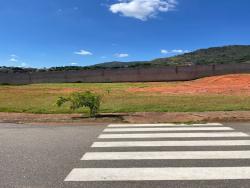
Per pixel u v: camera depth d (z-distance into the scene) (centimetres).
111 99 2219
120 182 593
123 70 5091
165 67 4997
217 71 4881
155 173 637
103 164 700
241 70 4847
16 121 1384
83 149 829
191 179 602
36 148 848
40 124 1295
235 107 1634
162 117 1410
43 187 573
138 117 1419
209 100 1994
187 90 2925
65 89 3484
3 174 642
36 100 2322
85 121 1344
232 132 1023
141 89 3225
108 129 1120
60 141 930
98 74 5125
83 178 615
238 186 564
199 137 951
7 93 3009
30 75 5191
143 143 885
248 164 684
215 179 600
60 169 668
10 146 876
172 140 916
